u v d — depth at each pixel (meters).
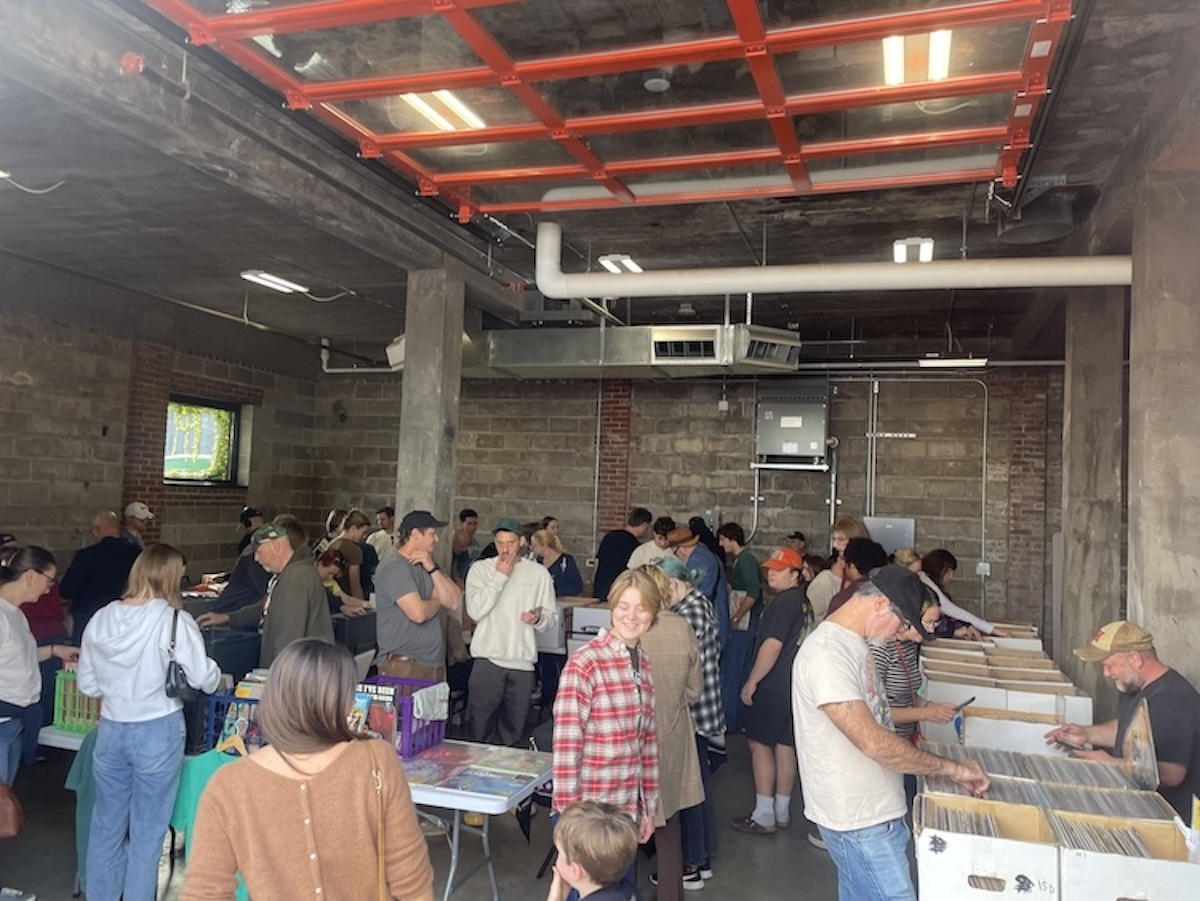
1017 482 9.85
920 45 3.39
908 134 4.18
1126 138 4.84
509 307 8.28
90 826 3.62
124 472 9.04
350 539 8.28
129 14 3.67
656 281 5.92
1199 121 3.81
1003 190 5.52
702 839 4.21
